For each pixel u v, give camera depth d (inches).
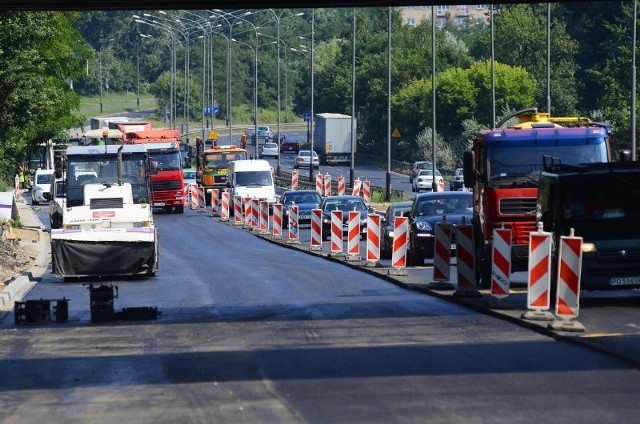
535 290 1674.5
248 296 2193.7
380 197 6274.6
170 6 2112.5
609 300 1964.8
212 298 2176.4
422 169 7377.0
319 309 1918.1
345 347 1461.6
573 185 1877.5
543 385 1170.0
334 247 3225.9
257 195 5821.9
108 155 3161.9
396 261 2544.3
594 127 2287.2
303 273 2711.6
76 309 2043.6
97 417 1069.1
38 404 1140.5
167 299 2178.9
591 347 1398.9
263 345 1499.8
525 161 2236.7
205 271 2866.6
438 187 5708.7
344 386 1187.3
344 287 2332.7
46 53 4744.1
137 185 3161.9
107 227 2736.2
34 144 5315.0
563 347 1422.2
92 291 1843.0
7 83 3430.1
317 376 1249.4
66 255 2630.4
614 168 1895.9
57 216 3895.2
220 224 5137.8
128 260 2645.2
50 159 7352.4
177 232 4623.5
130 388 1209.4
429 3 2108.8
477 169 2333.9
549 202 1925.4
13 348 1542.8
